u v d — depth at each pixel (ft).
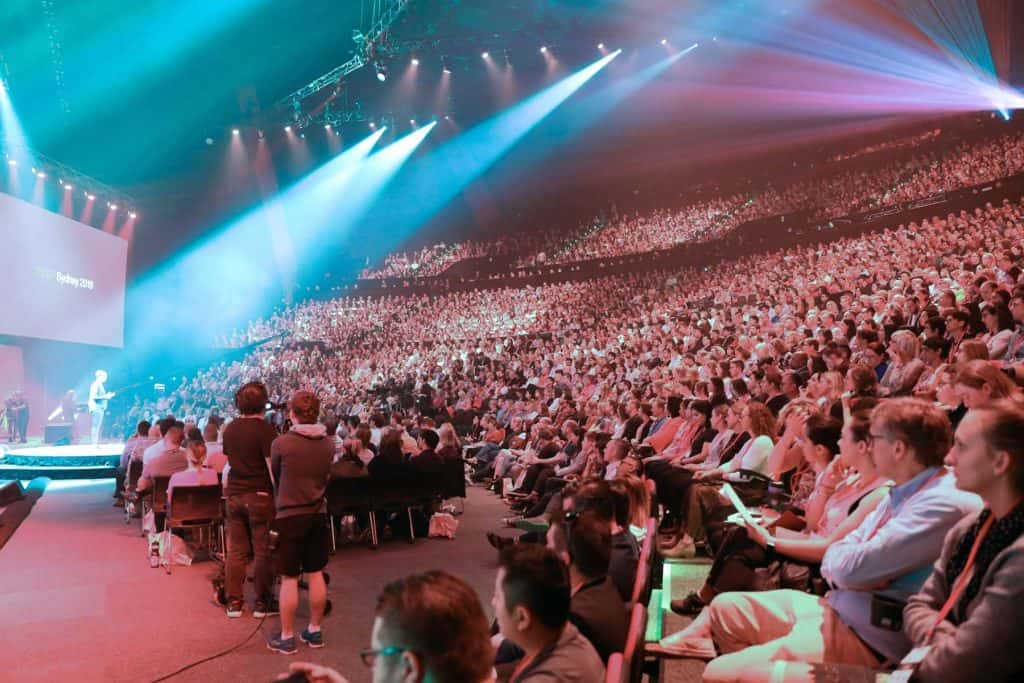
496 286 112.06
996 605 6.47
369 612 20.42
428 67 99.19
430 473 30.60
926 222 68.18
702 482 19.84
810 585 14.05
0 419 73.46
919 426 9.51
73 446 65.10
